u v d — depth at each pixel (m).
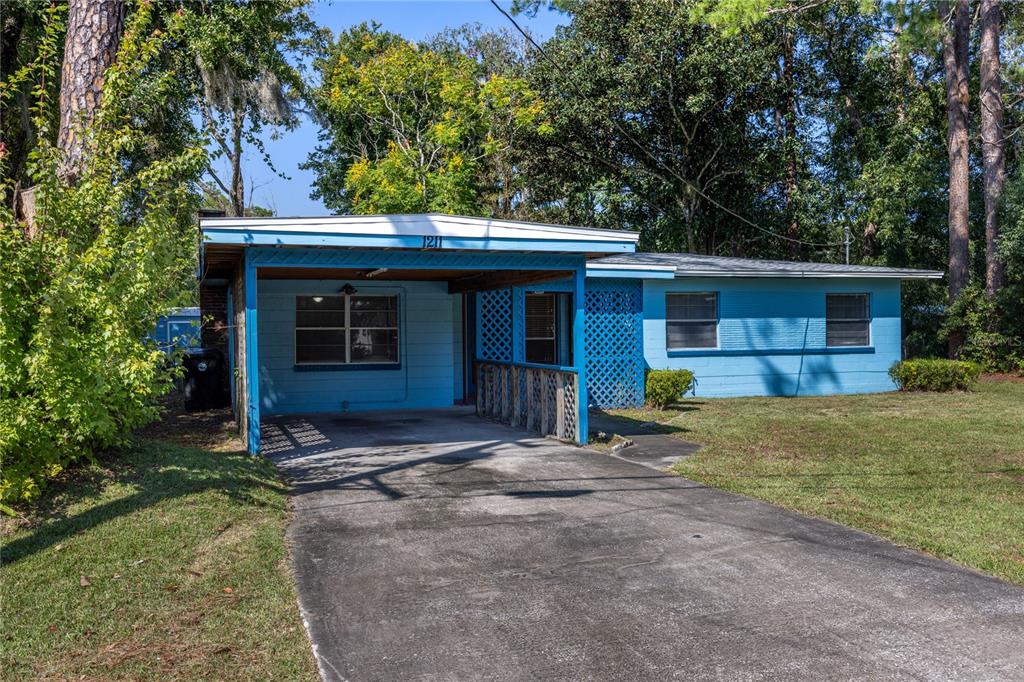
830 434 10.87
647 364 15.66
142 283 7.20
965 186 21.80
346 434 11.07
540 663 3.77
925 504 6.82
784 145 27.42
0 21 14.59
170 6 17.59
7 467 6.14
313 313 13.77
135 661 3.76
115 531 5.60
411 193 25.91
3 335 6.33
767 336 16.77
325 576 4.98
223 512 6.20
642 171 27.94
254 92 19.64
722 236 29.77
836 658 3.80
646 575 4.98
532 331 15.35
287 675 3.64
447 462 8.88
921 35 15.59
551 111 27.61
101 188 7.52
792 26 25.81
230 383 14.84
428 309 14.39
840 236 29.08
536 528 6.08
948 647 3.91
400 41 28.38
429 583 4.85
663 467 8.58
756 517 6.40
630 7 25.75
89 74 9.61
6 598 4.47
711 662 3.77
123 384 7.06
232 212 26.22
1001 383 18.36
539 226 9.22
